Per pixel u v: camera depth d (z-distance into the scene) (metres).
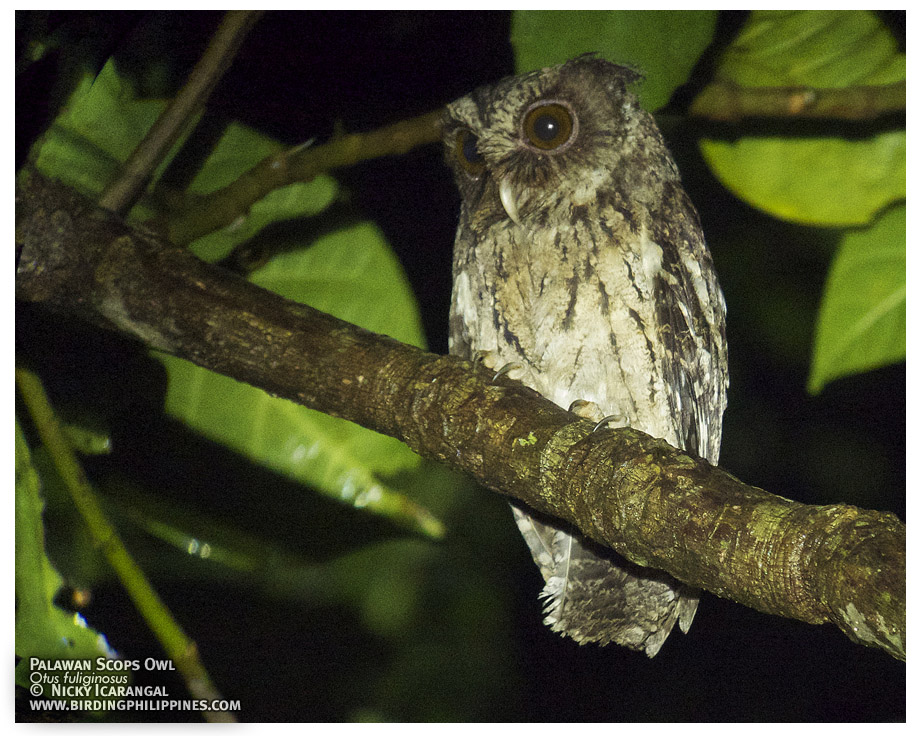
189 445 1.97
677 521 1.85
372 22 2.00
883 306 1.92
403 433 1.91
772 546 1.69
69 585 1.91
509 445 1.89
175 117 1.93
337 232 1.95
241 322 1.91
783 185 1.95
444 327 2.06
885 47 1.95
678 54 1.94
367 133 1.95
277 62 1.99
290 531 1.98
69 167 1.93
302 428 1.95
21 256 1.92
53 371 1.95
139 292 1.92
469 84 2.02
